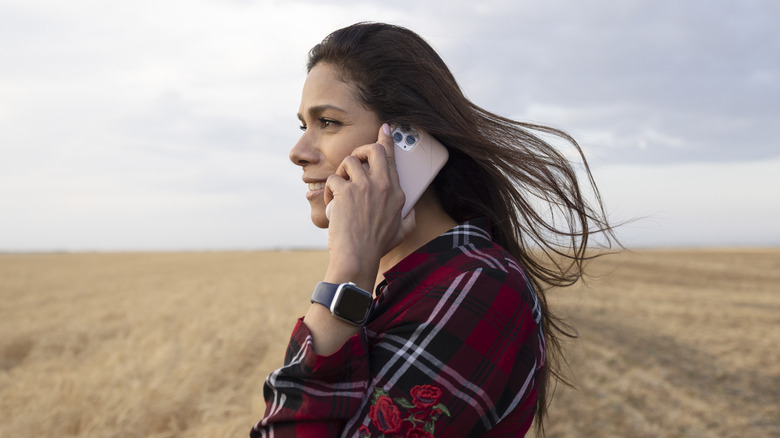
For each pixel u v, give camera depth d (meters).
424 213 0.98
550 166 1.03
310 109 0.96
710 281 33.94
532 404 0.90
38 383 6.53
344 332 0.77
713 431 6.51
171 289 26.23
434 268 0.87
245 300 19.52
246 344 9.32
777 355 10.95
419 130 0.94
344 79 0.95
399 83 0.93
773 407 7.57
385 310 0.86
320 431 0.73
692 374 9.36
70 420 5.18
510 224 1.07
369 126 0.94
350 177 0.87
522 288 0.85
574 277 1.18
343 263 0.80
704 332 13.67
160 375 6.50
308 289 24.20
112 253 89.44
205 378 6.84
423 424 0.73
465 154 1.00
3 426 4.95
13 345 11.59
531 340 0.86
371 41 0.95
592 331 13.53
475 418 0.75
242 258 68.81
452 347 0.76
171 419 5.41
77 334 12.55
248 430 5.06
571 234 1.09
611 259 45.97
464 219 1.00
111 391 5.89
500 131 1.02
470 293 0.80
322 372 0.74
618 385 8.30
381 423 0.73
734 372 9.56
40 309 18.91
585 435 6.12
